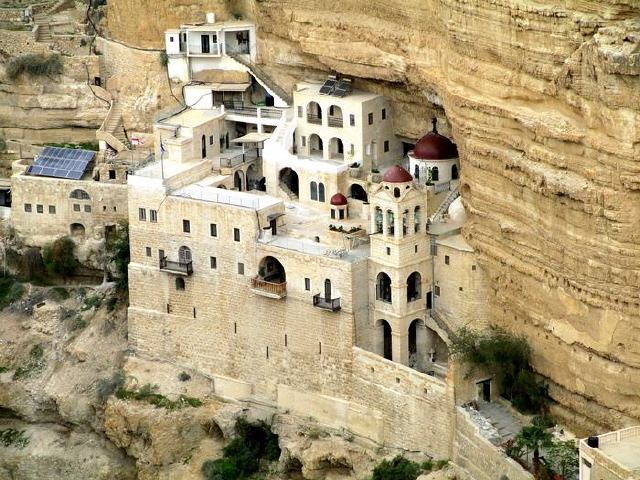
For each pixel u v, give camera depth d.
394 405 148.00
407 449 147.62
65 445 165.88
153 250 162.75
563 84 131.62
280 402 157.38
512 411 143.00
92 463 163.62
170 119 170.62
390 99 164.25
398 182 147.00
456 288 148.75
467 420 140.88
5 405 168.50
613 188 128.00
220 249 158.25
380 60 158.00
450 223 151.38
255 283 155.50
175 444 159.25
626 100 125.44
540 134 134.25
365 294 151.12
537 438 134.75
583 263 132.00
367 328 151.88
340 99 163.88
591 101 129.00
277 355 156.75
